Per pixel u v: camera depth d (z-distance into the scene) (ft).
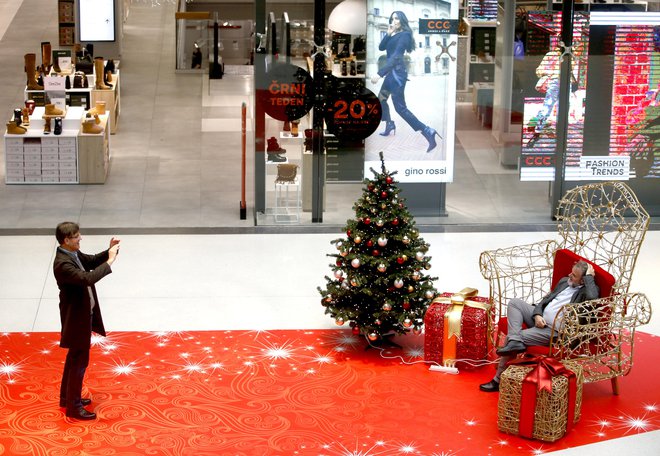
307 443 25.12
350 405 27.12
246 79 66.08
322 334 31.91
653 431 26.04
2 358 29.71
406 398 27.55
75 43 66.74
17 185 47.62
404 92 42.04
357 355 30.35
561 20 41.93
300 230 42.45
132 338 31.27
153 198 46.34
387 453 24.70
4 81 62.03
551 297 28.43
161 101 61.46
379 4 41.09
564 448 25.13
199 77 66.39
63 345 25.70
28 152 47.34
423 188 43.24
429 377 28.89
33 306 33.91
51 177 47.75
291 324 32.71
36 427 25.67
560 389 25.14
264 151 42.24
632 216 44.14
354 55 41.42
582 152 43.42
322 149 42.32
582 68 42.52
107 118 50.88
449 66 41.96
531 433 25.34
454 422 26.27
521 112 42.75
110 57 67.05
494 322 30.19
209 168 50.80
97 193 46.83
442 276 37.01
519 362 26.25
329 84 41.63
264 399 27.40
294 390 27.96
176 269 37.65
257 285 36.17
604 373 27.81
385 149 42.55
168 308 33.83
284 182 42.55
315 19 41.01
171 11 79.41
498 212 43.70
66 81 53.78
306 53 41.29
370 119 42.14
